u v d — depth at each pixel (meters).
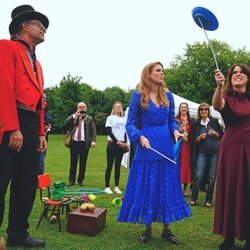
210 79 51.66
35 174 4.17
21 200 4.13
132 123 4.61
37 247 4.19
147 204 4.51
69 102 45.81
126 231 5.03
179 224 5.52
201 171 7.08
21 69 3.94
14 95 3.80
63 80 46.41
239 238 4.06
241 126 4.14
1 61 3.80
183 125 7.91
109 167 8.33
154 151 4.51
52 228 5.04
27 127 4.01
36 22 4.09
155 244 4.50
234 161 4.14
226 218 4.15
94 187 9.17
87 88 58.00
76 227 4.80
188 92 51.59
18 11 4.24
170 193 4.52
